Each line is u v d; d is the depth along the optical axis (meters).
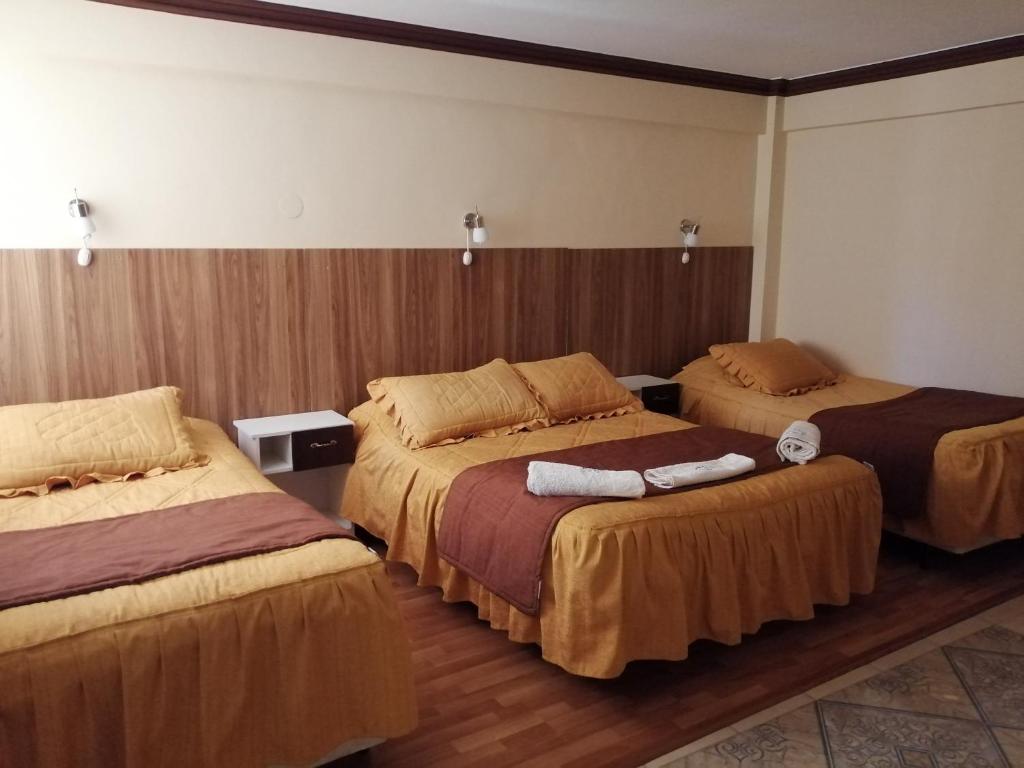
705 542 2.51
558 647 2.44
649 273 4.80
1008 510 3.28
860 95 4.55
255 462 3.34
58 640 1.67
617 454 3.17
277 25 3.36
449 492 2.96
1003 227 4.08
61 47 2.97
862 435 3.63
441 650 2.76
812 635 2.87
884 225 4.63
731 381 4.59
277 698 1.88
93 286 3.19
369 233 3.82
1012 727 2.34
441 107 3.91
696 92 4.68
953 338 4.37
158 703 1.73
